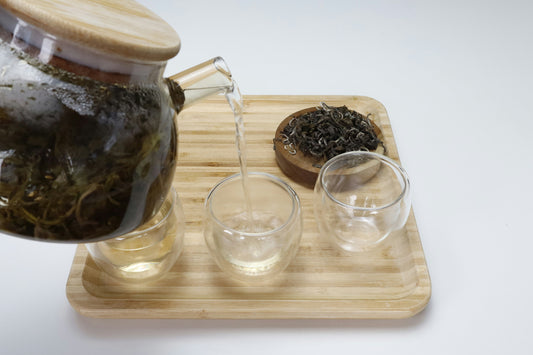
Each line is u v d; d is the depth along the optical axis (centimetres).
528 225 51
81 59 29
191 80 36
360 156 46
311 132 52
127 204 32
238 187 44
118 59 29
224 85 38
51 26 28
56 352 41
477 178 55
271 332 42
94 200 31
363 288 44
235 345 42
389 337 42
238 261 41
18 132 29
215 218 41
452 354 41
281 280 44
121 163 31
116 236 34
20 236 32
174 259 43
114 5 34
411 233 46
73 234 32
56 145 29
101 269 44
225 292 43
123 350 41
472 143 60
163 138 32
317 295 43
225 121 59
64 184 30
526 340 42
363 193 48
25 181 30
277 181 43
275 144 53
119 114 30
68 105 29
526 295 45
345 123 53
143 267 41
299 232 42
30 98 29
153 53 30
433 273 47
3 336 42
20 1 27
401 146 59
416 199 53
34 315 44
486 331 43
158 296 42
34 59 29
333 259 46
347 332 42
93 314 41
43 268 47
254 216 46
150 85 32
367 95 67
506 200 53
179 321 43
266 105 60
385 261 46
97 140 30
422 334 42
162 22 35
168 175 34
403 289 44
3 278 46
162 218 41
